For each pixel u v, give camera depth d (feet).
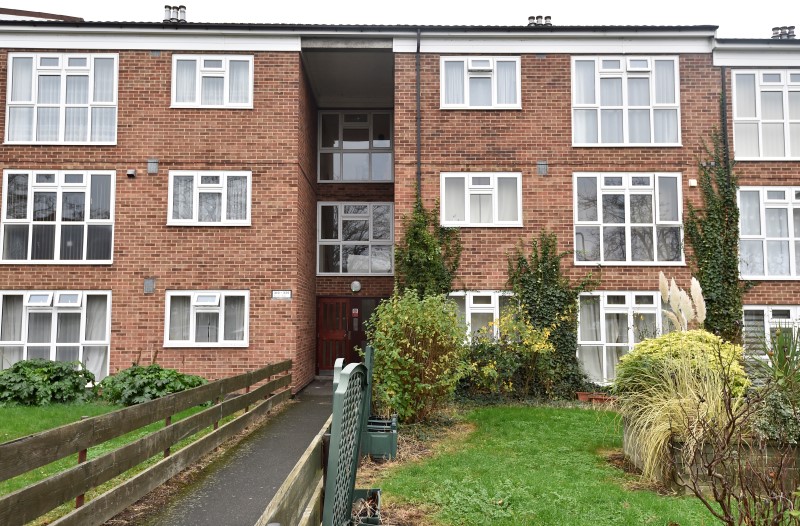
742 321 45.32
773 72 47.34
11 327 43.78
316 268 56.08
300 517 9.52
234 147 45.06
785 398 20.22
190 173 44.83
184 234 44.34
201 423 24.34
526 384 43.09
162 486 21.44
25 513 12.92
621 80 47.14
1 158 44.42
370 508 14.39
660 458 21.75
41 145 44.55
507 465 24.12
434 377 32.07
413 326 31.99
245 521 18.04
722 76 46.96
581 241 46.19
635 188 46.39
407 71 46.88
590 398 42.16
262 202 44.78
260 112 45.29
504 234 46.06
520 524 17.44
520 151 46.57
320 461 11.28
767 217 47.09
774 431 19.61
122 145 44.83
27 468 13.41
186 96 45.52
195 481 22.11
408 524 17.54
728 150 46.55
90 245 44.34
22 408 33.42
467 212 46.19
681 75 47.06
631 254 46.11
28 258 43.91
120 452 17.31
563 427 31.65
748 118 47.11
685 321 35.01
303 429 31.48
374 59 49.19
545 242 45.85
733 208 46.06
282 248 44.47
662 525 17.33
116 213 44.32
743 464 19.21
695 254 45.78
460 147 46.57
